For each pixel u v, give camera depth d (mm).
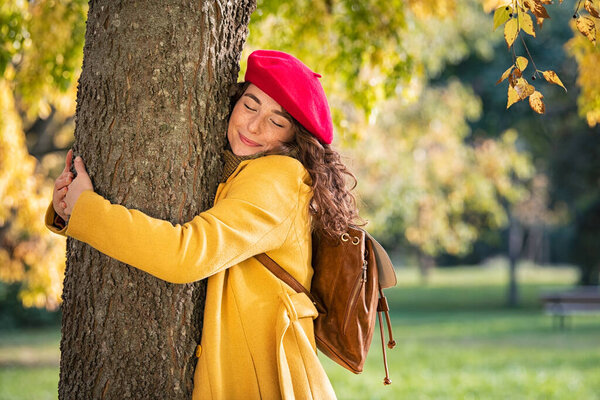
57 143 12703
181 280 2002
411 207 14367
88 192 2102
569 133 19984
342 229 2357
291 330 2191
